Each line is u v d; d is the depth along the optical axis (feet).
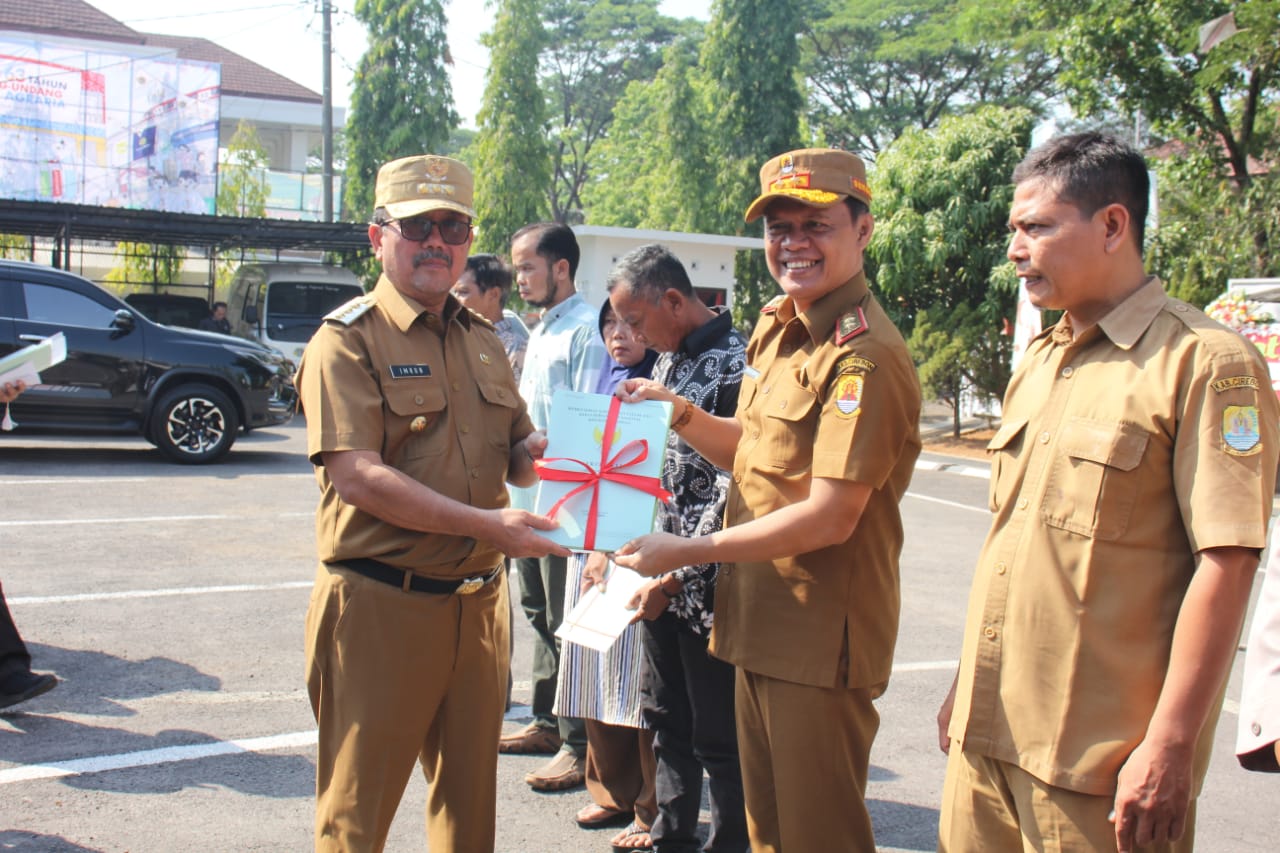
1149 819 6.10
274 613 19.04
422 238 8.78
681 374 10.68
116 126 60.64
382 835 8.72
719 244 69.62
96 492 29.71
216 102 62.64
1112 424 6.54
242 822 11.60
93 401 34.63
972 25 61.41
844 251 8.42
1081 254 6.69
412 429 8.72
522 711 15.40
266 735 13.88
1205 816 12.69
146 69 61.16
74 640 17.12
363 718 8.57
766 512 8.63
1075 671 6.55
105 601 19.30
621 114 116.78
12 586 19.95
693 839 10.71
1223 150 48.88
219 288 77.51
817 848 8.52
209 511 27.91
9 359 13.50
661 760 10.69
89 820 11.48
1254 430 6.15
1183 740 6.03
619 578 10.55
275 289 56.18
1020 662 6.81
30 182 59.06
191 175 62.39
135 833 11.25
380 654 8.58
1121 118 49.85
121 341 34.99
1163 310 6.66
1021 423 7.09
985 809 7.17
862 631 8.49
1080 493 6.60
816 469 8.09
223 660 16.53
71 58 59.57
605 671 11.48
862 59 103.55
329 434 8.35
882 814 12.46
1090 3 45.80
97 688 15.19
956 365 52.85
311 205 85.25
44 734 13.62
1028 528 6.87
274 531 25.80
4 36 58.13
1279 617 5.83
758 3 85.97
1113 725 6.44
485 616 9.14
